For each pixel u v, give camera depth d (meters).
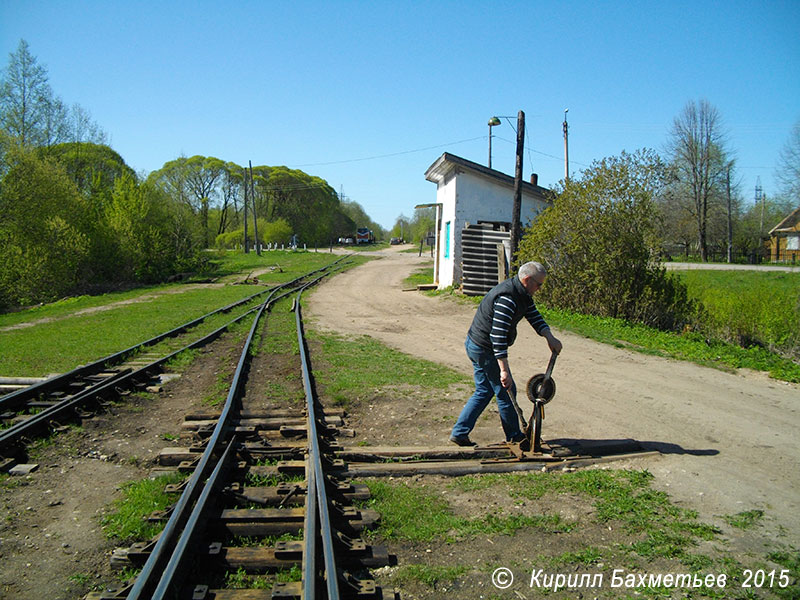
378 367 10.02
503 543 4.29
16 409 7.49
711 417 7.44
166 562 3.71
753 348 12.72
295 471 5.39
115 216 32.09
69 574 3.76
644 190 15.25
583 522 4.62
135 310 19.27
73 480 5.35
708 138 56.31
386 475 5.51
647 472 5.56
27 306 23.59
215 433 6.09
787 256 56.72
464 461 5.82
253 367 10.23
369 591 3.49
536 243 16.69
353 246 93.12
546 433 6.75
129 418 7.28
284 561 3.81
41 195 26.28
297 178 90.31
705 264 48.75
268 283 31.25
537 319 5.84
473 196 21.84
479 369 5.97
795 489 5.25
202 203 76.50
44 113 36.16
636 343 12.69
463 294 20.34
